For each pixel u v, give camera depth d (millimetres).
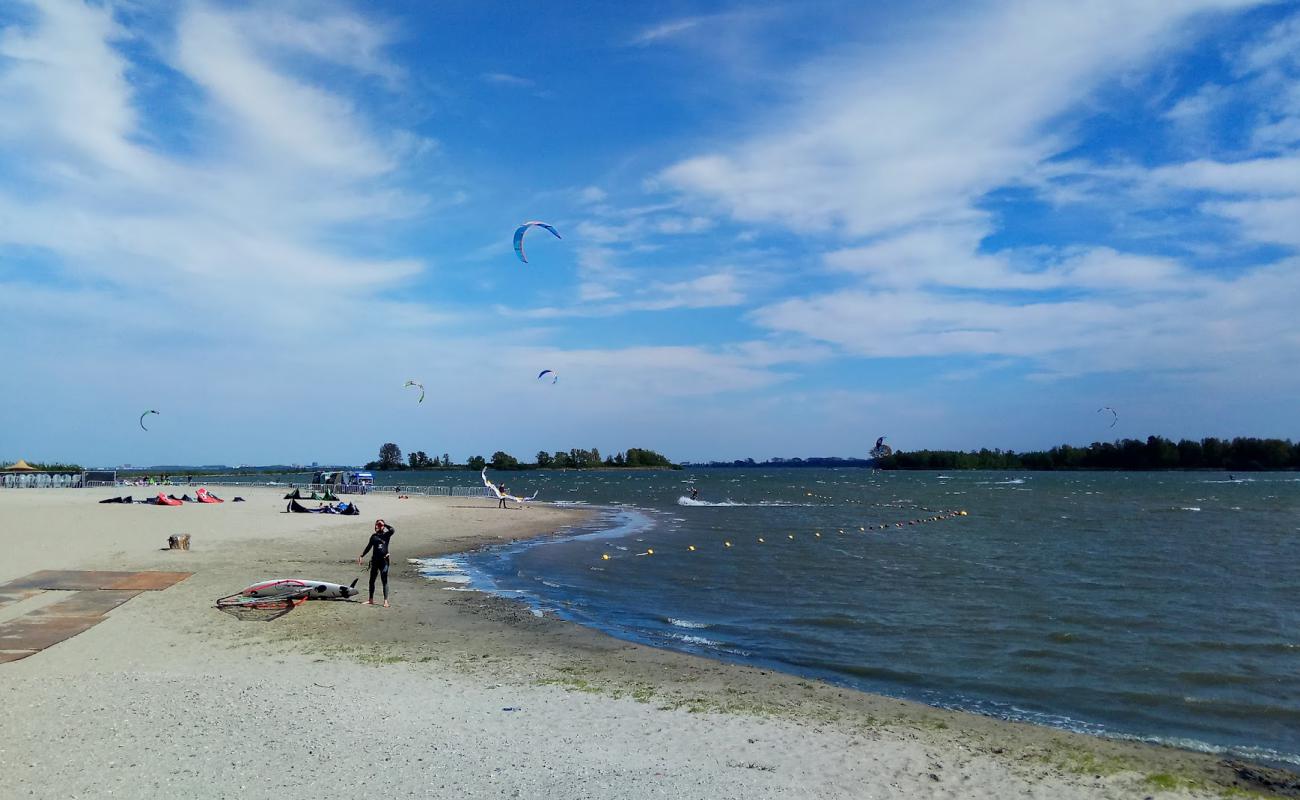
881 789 8508
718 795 8109
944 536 37594
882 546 32969
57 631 13922
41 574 19359
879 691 12805
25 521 29984
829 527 42375
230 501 50750
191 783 7711
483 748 9156
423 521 39844
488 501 61031
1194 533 39344
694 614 18609
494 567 25312
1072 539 36219
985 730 10852
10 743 8609
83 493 56906
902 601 20359
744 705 11500
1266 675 13875
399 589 20234
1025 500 71188
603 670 13227
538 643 15016
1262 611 19266
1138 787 8922
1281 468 173375
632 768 8766
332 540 29125
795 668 14070
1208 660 14805
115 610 15797
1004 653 15250
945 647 15664
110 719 9492
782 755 9438
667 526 42312
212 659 12641
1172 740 10695
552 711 10797
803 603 20047
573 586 22094
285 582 18094
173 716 9680
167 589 18016
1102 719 11578
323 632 15039
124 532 28094
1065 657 14977
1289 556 29922
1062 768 9438
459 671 12719
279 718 9797
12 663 11938
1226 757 10102
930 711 11680
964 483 122375
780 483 127188
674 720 10633
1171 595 21344
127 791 7453
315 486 61406
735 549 31531
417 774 8242
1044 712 11867
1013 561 28250
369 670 12461
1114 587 22641
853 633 16828
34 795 7281
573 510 54938
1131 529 41531
